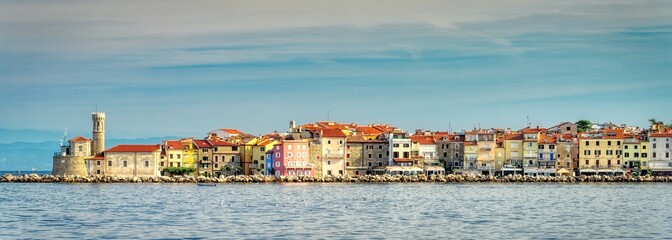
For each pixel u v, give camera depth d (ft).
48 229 535.19
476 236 501.97
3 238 495.41
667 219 597.93
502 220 586.04
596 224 563.48
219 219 589.32
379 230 527.40
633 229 536.83
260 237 496.23
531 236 503.20
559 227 545.44
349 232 517.96
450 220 585.22
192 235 504.84
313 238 492.13
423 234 509.76
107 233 514.68
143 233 514.27
